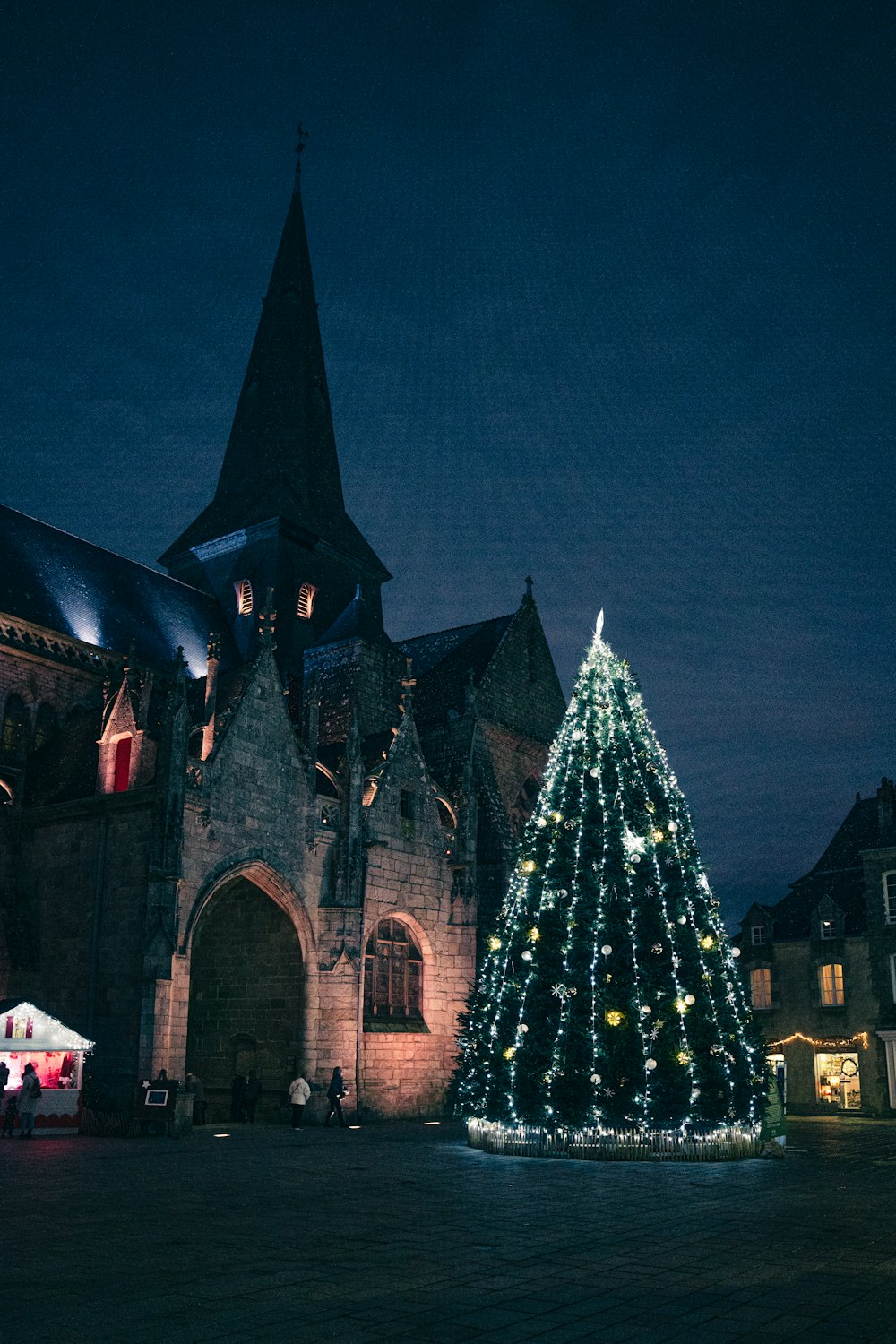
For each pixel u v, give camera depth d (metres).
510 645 48.31
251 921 33.75
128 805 29.36
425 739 44.12
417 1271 10.48
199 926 31.19
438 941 37.22
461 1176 18.19
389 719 45.88
